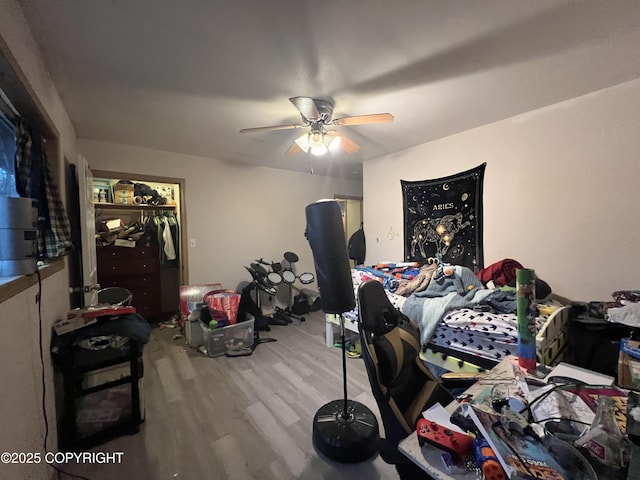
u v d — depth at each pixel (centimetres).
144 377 243
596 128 211
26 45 129
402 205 355
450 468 70
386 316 134
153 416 191
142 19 131
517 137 252
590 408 87
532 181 246
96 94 201
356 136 305
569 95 216
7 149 144
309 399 210
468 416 84
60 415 165
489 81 193
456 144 297
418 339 145
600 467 65
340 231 160
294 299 444
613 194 206
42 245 154
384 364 116
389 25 137
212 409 198
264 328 357
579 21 136
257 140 307
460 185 296
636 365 128
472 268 289
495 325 187
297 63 167
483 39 149
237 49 154
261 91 200
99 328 168
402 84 194
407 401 122
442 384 134
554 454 66
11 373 95
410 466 101
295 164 425
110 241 367
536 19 134
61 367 157
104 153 309
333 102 218
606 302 194
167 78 182
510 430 73
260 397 212
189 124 260
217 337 285
